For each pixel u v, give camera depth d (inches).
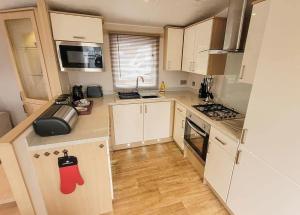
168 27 103.4
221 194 68.2
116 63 112.8
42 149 50.7
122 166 93.8
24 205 50.9
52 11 75.7
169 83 128.8
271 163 45.3
